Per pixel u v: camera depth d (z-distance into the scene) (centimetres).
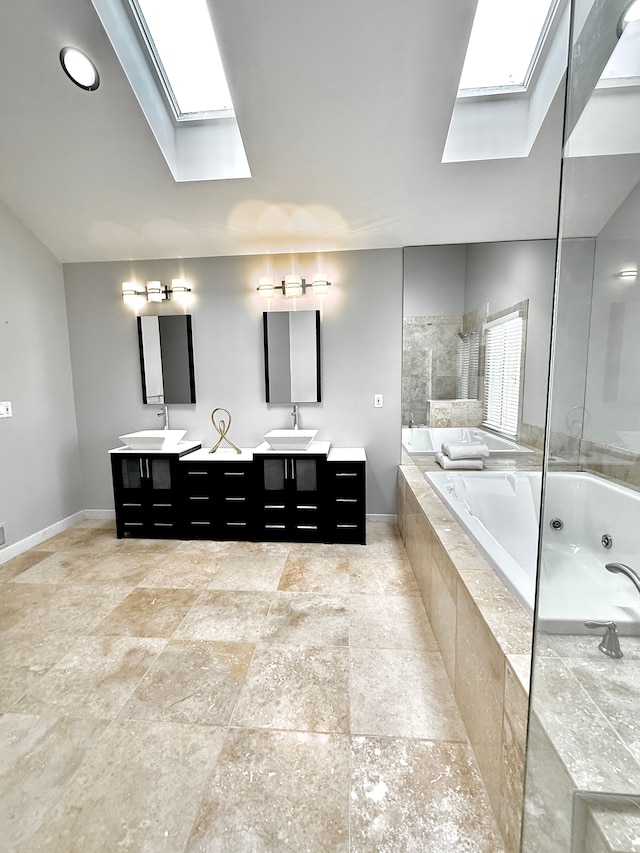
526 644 119
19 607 233
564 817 88
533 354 322
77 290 359
